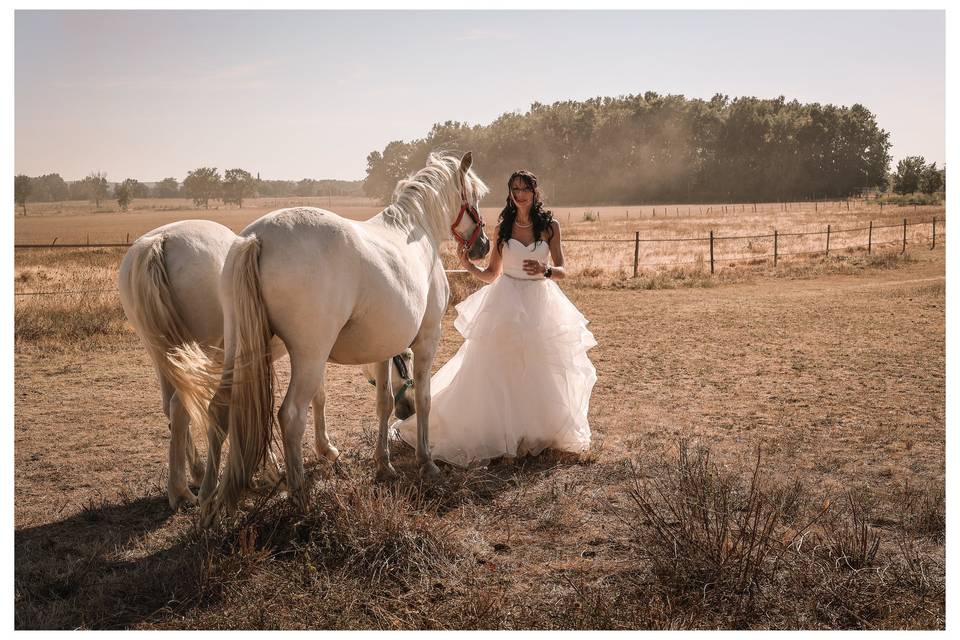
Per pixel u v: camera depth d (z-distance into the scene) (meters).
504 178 119.50
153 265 3.50
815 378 7.08
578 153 116.31
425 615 2.79
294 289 3.19
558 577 3.14
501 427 4.72
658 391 6.66
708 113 113.69
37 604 2.86
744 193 112.19
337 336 3.60
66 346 8.71
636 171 115.06
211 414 3.27
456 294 12.49
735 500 3.86
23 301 10.92
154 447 5.03
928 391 6.50
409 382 5.04
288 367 8.09
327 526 3.37
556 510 3.86
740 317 11.14
